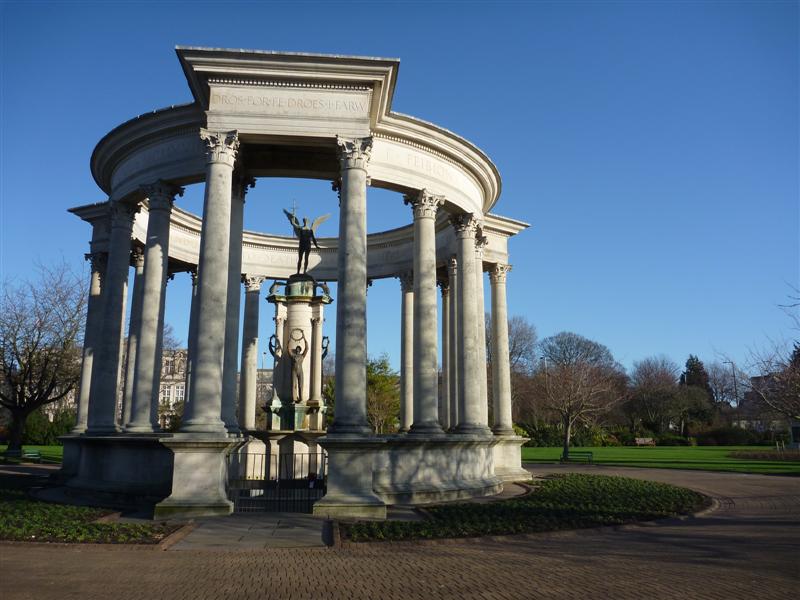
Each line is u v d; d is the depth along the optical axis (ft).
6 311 135.13
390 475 62.23
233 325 68.23
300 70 60.39
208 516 51.03
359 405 56.34
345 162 60.85
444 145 74.38
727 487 88.89
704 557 37.63
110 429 69.46
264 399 309.01
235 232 70.13
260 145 70.95
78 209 90.63
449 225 92.89
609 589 29.50
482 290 84.99
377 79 61.00
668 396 307.78
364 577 31.65
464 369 77.15
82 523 46.16
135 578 30.99
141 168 71.72
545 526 47.70
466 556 37.27
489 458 77.15
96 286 89.81
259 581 30.66
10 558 35.45
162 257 69.05
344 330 57.41
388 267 104.68
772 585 30.53
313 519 50.26
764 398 133.28
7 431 204.03
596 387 211.00
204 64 59.41
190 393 54.85
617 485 82.79
